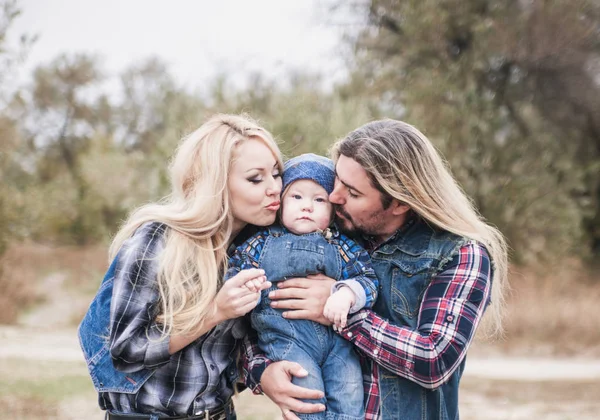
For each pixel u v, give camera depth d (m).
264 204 2.27
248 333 2.41
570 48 15.69
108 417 2.26
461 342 2.08
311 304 2.22
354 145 2.21
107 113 35.41
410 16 15.47
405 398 2.21
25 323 12.88
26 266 16.05
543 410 7.13
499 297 2.59
